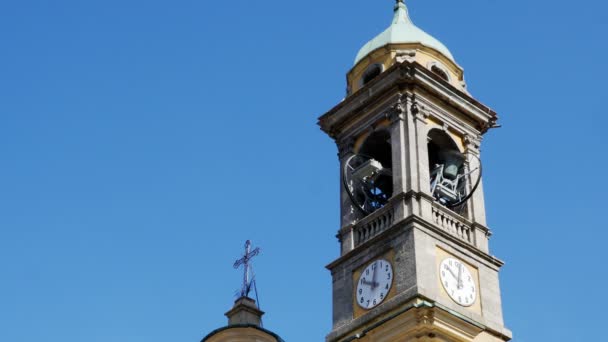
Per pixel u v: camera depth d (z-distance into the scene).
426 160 50.09
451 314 45.50
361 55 55.00
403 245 47.53
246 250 54.97
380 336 46.16
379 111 52.22
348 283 49.41
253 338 49.88
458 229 49.94
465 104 53.03
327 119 54.28
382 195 52.62
